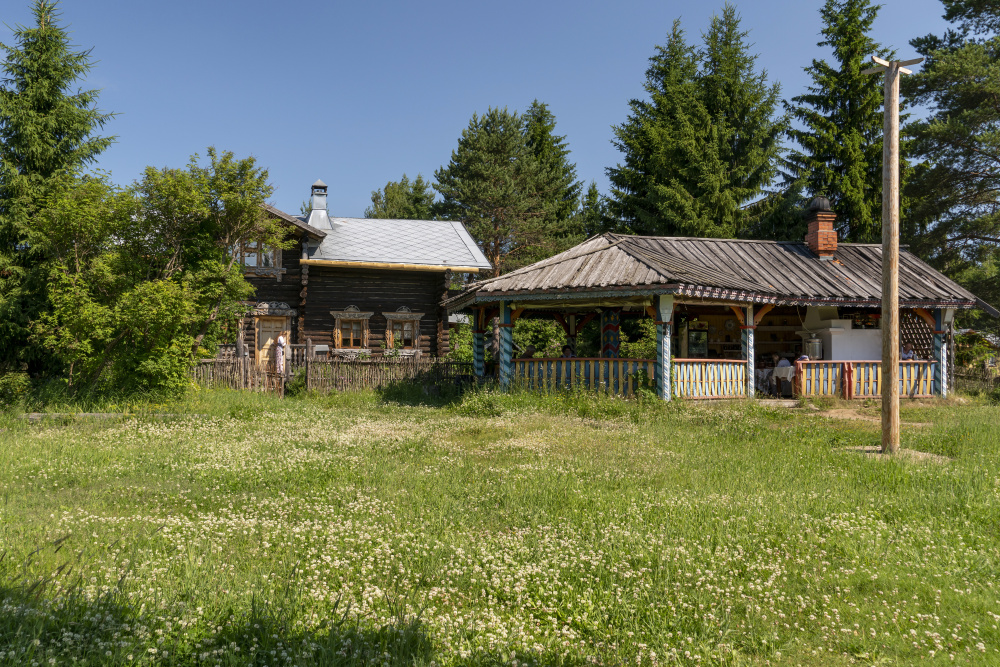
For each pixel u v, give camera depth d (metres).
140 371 14.98
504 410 14.60
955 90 30.33
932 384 18.19
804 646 3.93
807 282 17.80
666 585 4.68
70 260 16.09
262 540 5.47
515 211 41.94
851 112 33.00
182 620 3.54
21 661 2.91
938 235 31.66
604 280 15.62
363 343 25.70
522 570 4.89
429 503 6.90
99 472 8.06
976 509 6.78
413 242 27.66
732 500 6.96
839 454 9.77
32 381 17.67
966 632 4.08
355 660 3.28
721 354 21.27
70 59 21.27
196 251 16.75
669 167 33.44
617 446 10.31
